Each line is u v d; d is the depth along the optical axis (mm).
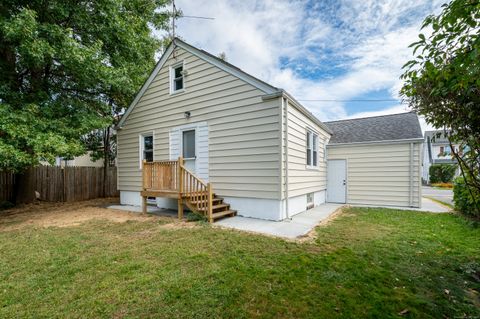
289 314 2326
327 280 2945
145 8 10445
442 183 22906
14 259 3791
